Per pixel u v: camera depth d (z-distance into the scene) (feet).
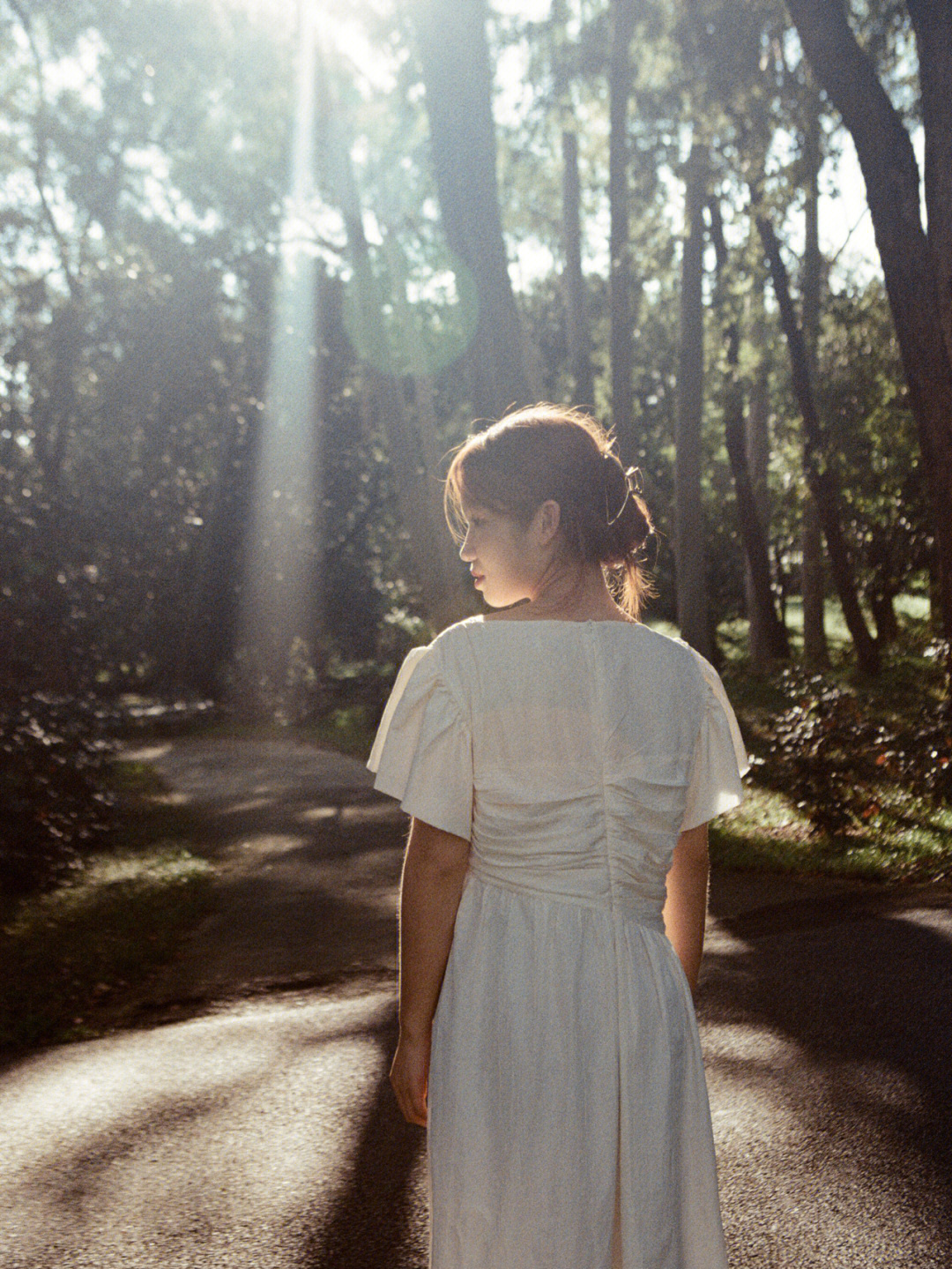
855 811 29.86
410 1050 5.29
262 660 119.14
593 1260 4.92
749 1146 11.59
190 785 58.29
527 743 5.23
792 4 33.27
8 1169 12.23
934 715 35.12
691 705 5.65
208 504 117.08
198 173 94.27
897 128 33.09
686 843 5.85
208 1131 13.07
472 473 5.64
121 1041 17.43
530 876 5.21
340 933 24.90
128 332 101.96
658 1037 5.18
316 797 51.03
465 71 43.60
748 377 88.63
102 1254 10.13
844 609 81.46
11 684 40.73
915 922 20.43
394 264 71.20
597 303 97.19
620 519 5.67
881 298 78.64
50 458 100.83
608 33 64.18
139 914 27.55
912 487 83.82
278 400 117.19
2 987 20.77
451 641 5.36
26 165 97.91
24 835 31.99
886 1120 12.01
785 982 17.35
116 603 102.17
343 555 128.88
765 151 61.57
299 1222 10.61
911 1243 9.52
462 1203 4.97
